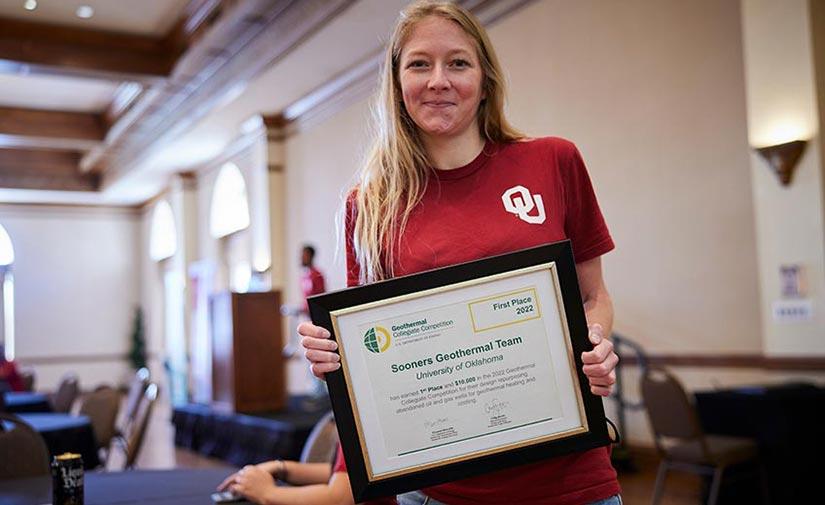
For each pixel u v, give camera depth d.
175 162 14.05
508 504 1.29
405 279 1.29
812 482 4.24
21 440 3.04
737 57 5.26
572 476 1.29
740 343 5.27
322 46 8.54
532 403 1.28
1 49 8.86
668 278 5.73
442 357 1.29
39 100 12.39
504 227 1.35
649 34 5.85
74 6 8.60
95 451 4.91
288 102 10.77
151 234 17.34
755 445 4.31
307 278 8.23
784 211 4.82
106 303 17.92
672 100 5.69
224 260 13.64
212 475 2.79
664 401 4.25
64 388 7.36
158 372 16.86
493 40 7.32
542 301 1.30
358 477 1.26
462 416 1.28
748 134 5.17
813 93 4.70
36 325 17.22
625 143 6.04
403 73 1.36
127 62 9.48
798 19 4.77
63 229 17.64
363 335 1.28
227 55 8.97
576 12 6.44
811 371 4.68
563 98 6.57
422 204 1.39
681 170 5.63
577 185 1.43
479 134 1.43
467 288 1.29
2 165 15.52
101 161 15.15
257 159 11.69
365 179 1.46
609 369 1.24
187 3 8.55
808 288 4.71
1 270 17.03
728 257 5.33
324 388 8.16
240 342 7.97
